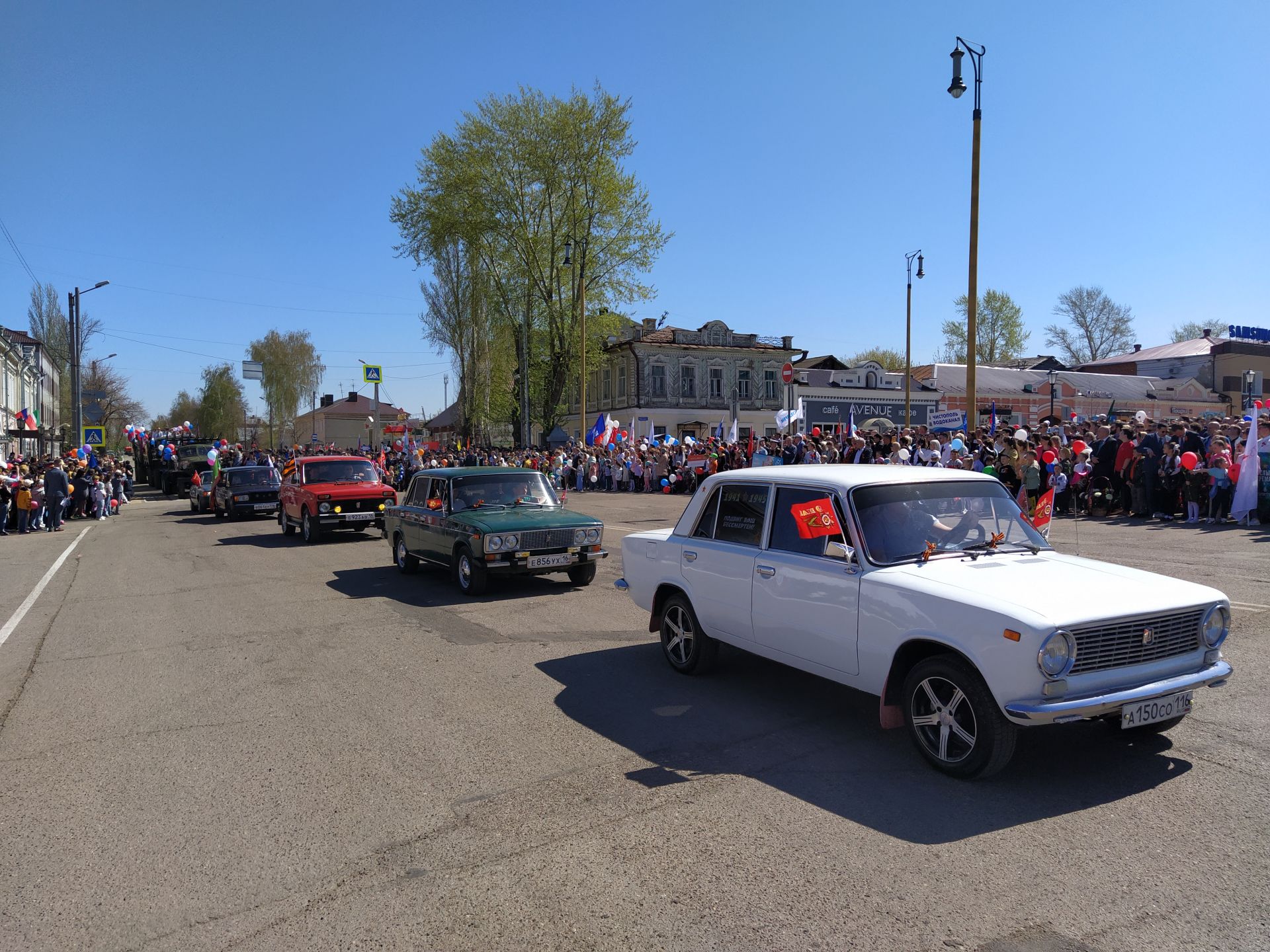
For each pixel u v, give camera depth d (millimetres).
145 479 43938
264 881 3461
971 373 15234
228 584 11477
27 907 3299
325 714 5684
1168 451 14078
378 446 46625
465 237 38750
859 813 3930
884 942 2889
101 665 7219
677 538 6418
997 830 3707
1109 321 69312
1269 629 6875
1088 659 3975
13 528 21547
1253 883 3209
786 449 21016
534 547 9711
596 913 3137
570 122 37094
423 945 2957
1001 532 5102
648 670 6605
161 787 4504
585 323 39344
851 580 4746
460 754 4879
